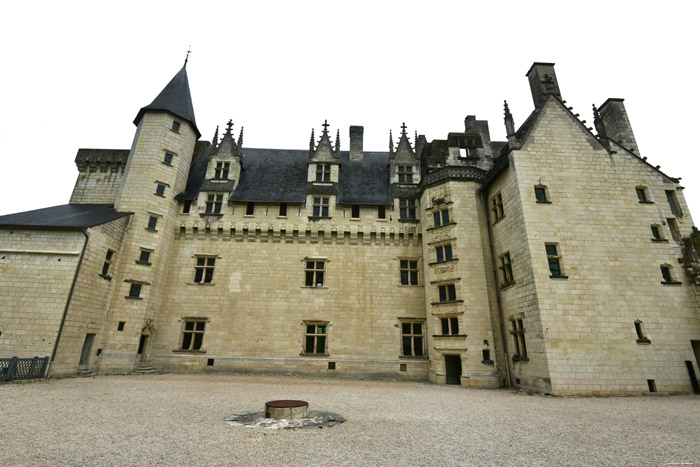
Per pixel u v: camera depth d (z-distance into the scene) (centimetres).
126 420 941
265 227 2592
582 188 1984
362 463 649
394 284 2536
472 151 2661
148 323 2284
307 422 960
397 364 2350
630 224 1927
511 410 1222
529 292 1828
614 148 2097
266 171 3012
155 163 2522
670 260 1884
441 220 2406
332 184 2759
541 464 661
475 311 2109
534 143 2070
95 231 2039
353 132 3353
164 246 2472
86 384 1594
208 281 2522
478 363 2006
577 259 1841
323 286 2514
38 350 1766
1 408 1032
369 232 2611
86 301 1973
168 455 672
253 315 2428
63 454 667
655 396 1600
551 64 2422
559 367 1652
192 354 2325
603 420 1063
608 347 1697
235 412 1077
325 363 2341
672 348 1725
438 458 685
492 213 2308
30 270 1891
